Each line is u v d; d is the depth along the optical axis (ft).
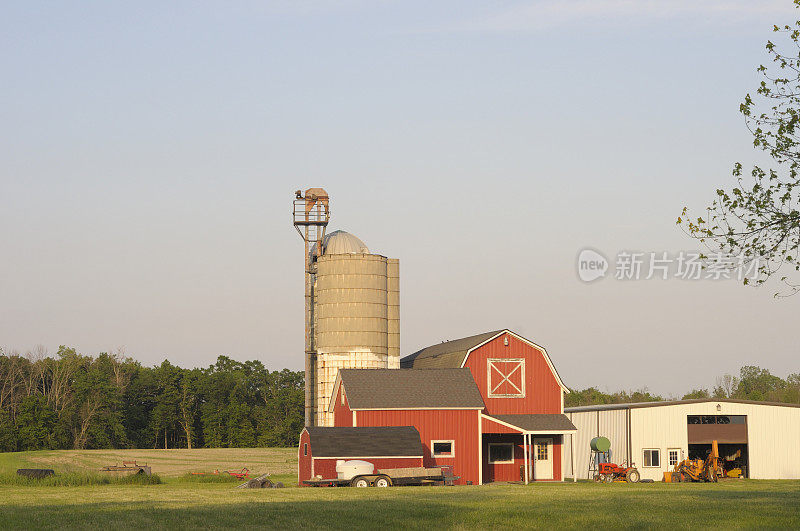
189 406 609.42
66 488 171.42
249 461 418.51
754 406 243.40
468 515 108.68
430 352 264.52
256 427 625.41
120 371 602.85
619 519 104.68
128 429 587.68
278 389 650.43
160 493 148.15
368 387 208.64
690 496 139.54
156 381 611.06
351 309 268.41
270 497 136.67
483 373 221.05
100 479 197.26
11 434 496.23
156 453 485.97
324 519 104.99
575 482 209.97
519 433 216.13
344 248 285.02
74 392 554.46
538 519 105.40
